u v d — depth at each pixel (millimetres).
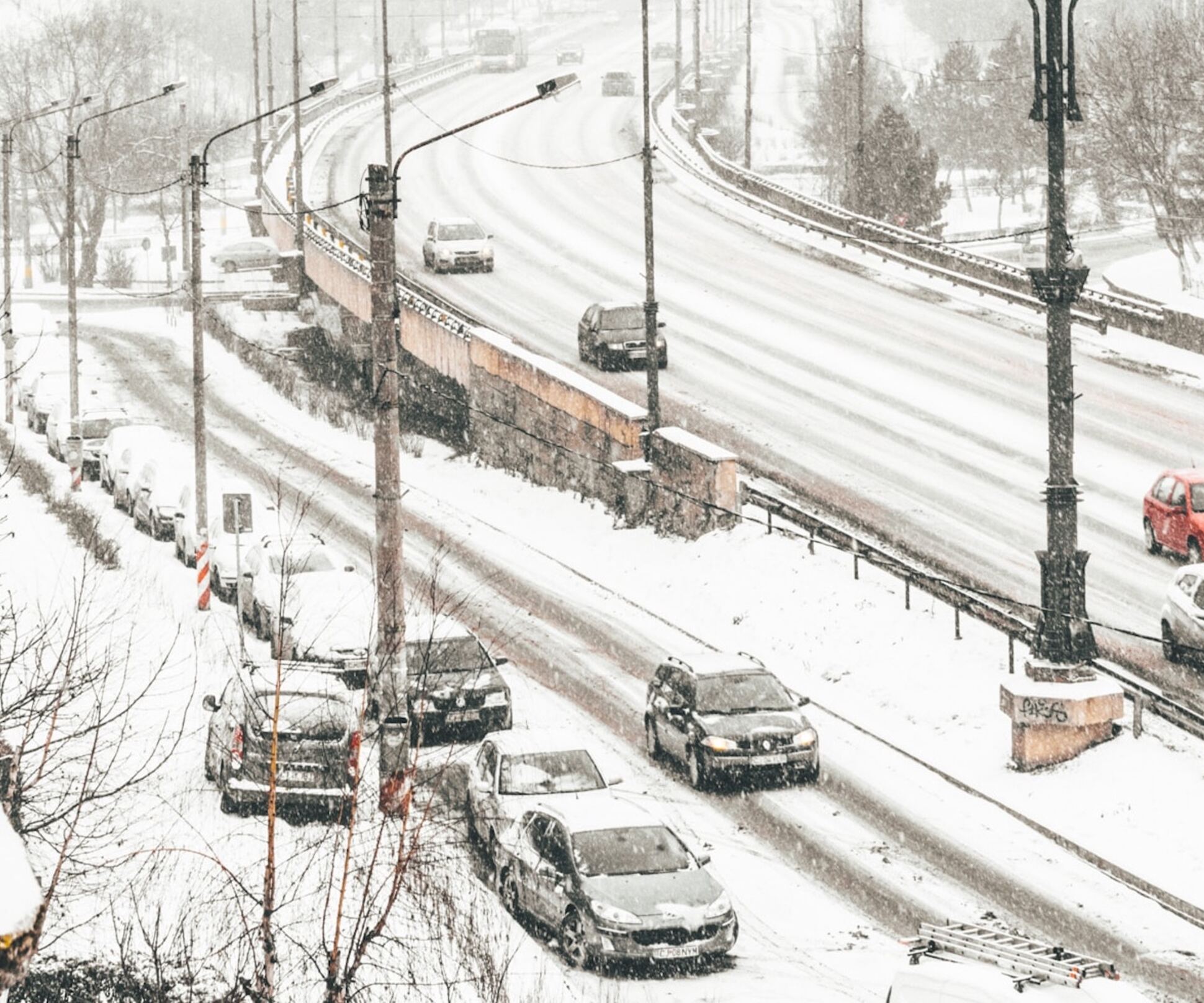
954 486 83375
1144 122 146000
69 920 30516
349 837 28531
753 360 109188
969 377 103250
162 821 38688
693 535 84125
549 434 99250
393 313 45031
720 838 49062
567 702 63000
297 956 30375
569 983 35219
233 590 74125
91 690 33875
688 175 178750
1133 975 39781
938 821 51281
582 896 39469
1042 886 45969
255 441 118062
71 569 71562
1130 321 113938
